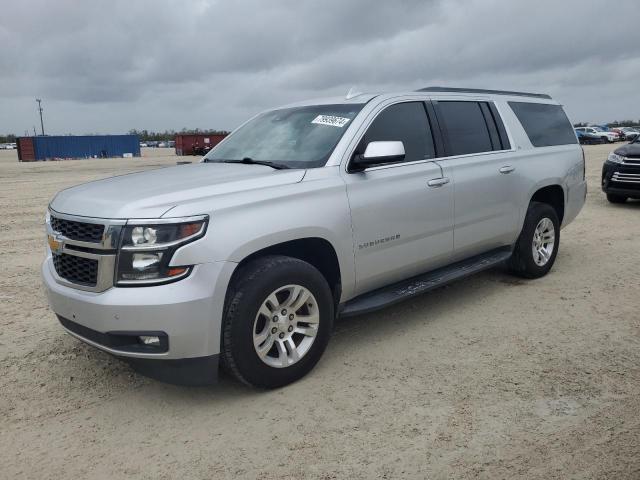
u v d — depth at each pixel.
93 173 27.67
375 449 2.96
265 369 3.51
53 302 3.52
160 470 2.85
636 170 10.73
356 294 4.23
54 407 3.51
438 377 3.77
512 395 3.50
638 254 7.16
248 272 3.43
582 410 3.30
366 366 3.98
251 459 2.91
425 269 4.76
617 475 2.70
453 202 4.77
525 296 5.47
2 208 13.27
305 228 3.64
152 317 3.09
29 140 54.41
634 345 4.23
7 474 2.85
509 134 5.59
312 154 4.14
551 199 6.36
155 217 3.13
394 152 3.96
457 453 2.91
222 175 3.85
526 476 2.71
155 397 3.62
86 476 2.82
